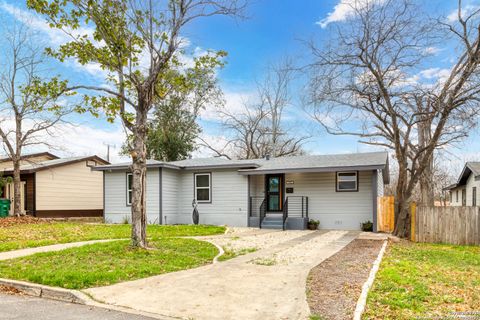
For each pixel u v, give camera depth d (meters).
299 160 19.55
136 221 9.53
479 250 11.77
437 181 32.97
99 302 5.34
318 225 17.78
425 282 6.57
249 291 5.83
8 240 11.91
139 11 9.57
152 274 6.98
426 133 17.17
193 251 9.77
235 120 36.19
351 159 18.03
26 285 6.07
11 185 24.08
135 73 10.45
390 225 16.44
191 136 33.88
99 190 26.56
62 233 13.88
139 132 9.70
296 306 5.07
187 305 5.17
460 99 13.32
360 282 6.40
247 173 18.27
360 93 14.30
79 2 9.13
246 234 14.74
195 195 19.89
